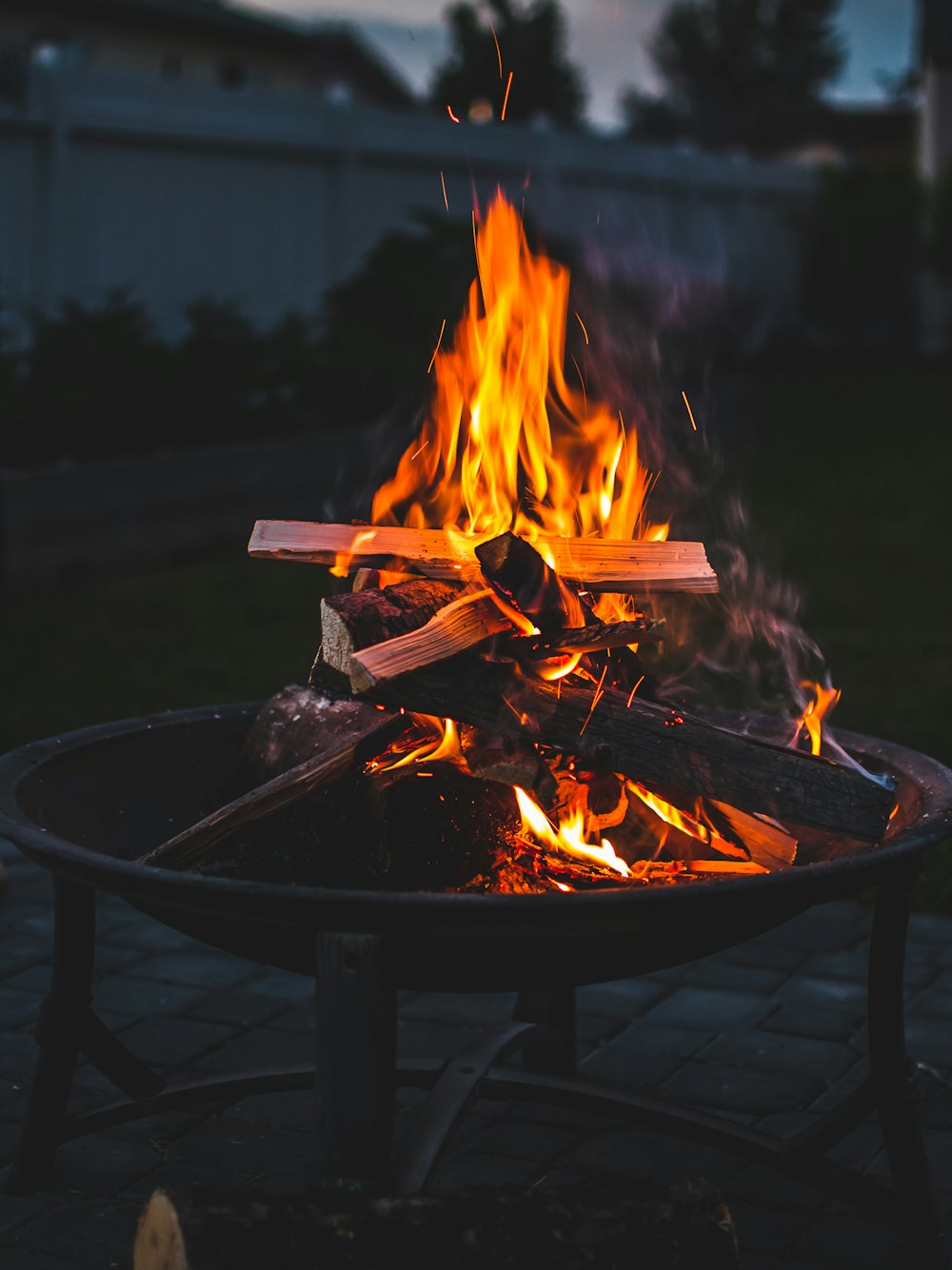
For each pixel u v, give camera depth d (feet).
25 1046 10.34
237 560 28.25
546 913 5.94
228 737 9.05
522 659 7.36
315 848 7.43
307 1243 6.16
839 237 71.15
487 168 52.39
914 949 12.09
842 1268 7.86
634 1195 6.51
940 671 20.92
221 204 42.93
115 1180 8.66
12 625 22.31
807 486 37.42
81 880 6.61
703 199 65.72
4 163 36.37
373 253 36.99
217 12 89.92
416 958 6.48
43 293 37.76
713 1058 10.37
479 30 118.83
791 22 177.58
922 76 80.33
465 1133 9.30
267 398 31.81
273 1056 10.34
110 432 28.50
